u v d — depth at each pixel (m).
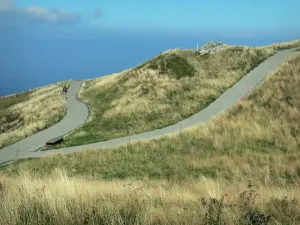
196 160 18.25
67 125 34.12
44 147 26.81
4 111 59.25
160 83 40.91
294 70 32.19
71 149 25.05
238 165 16.62
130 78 45.19
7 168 20.97
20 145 28.11
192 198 7.82
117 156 20.75
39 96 61.66
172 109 33.94
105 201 6.08
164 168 17.48
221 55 46.91
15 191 6.33
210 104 33.84
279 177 14.20
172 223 5.09
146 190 8.17
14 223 4.76
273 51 47.31
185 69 44.00
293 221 5.43
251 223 5.14
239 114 26.53
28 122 42.72
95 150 22.91
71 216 5.05
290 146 19.70
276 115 24.66
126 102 38.03
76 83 65.38
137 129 29.95
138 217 5.11
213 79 40.56
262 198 7.87
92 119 35.34
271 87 29.88
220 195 8.40
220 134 23.33
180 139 23.36
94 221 4.93
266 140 21.20
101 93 46.28
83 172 17.84
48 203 5.38
